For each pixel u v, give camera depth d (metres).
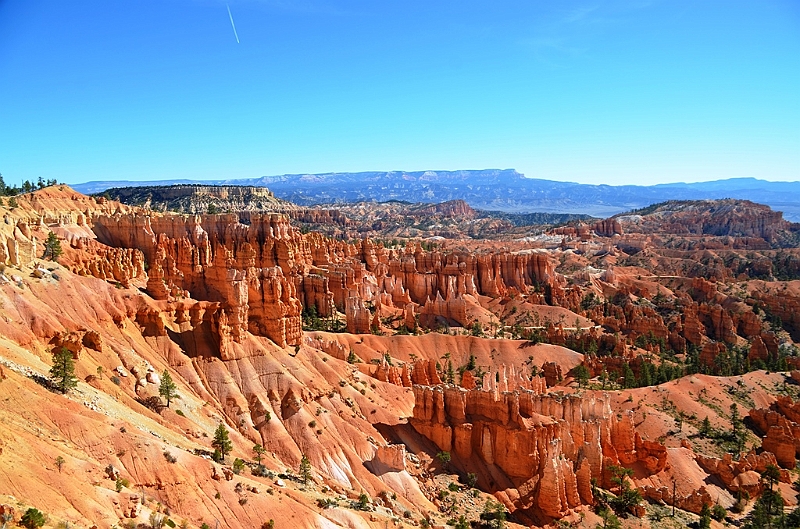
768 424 140.25
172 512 61.34
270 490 72.75
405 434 110.19
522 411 111.25
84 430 64.06
